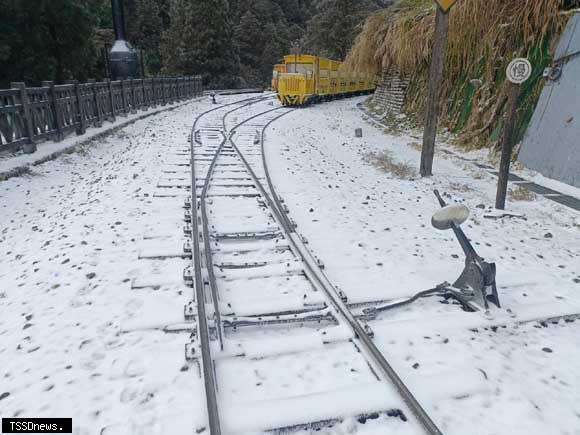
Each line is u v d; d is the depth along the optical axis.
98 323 3.73
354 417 2.76
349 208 7.13
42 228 6.23
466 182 9.32
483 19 12.47
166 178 8.48
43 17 24.20
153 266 4.75
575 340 3.65
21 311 3.99
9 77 24.84
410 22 15.66
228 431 2.62
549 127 9.36
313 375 3.15
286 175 9.15
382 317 3.95
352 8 48.34
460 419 2.77
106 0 42.56
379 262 5.05
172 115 20.77
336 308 3.90
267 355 3.34
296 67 26.98
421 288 4.42
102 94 15.20
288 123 18.50
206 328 3.43
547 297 4.32
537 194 8.10
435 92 9.23
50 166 9.78
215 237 5.54
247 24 59.31
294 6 79.25
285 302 4.04
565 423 2.76
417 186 8.89
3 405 2.86
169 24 57.94
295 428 2.68
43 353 3.36
